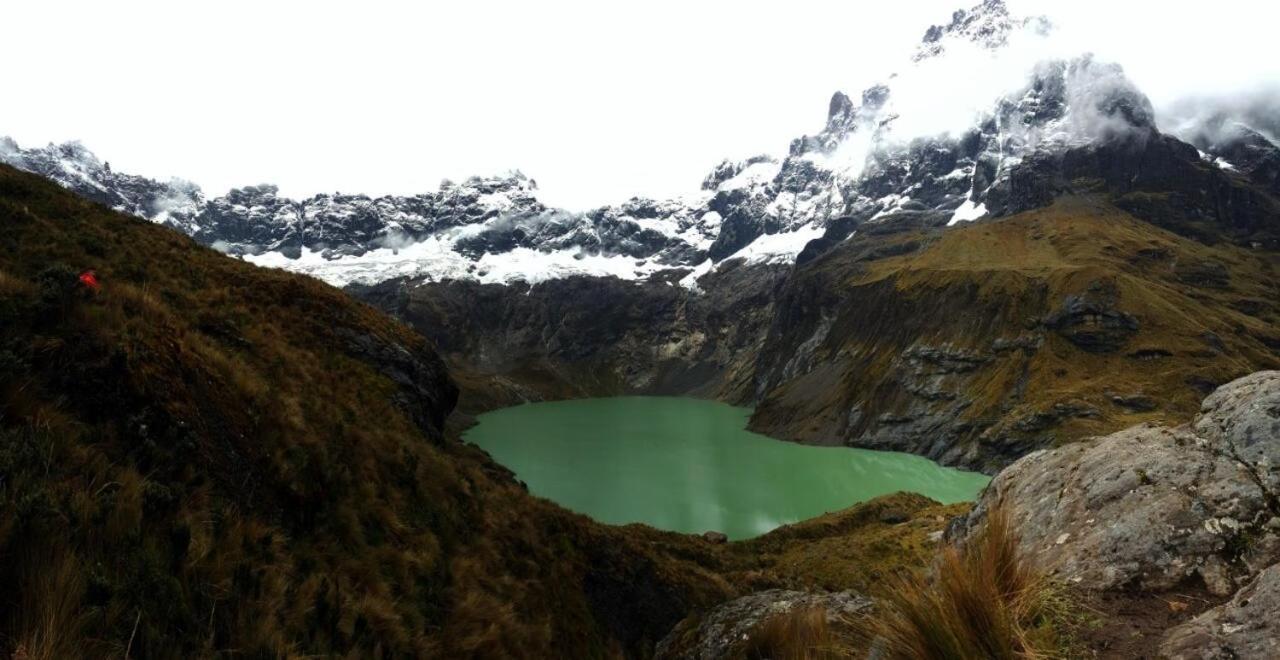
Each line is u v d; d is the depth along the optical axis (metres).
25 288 10.58
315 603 9.12
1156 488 6.63
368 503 15.61
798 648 8.75
